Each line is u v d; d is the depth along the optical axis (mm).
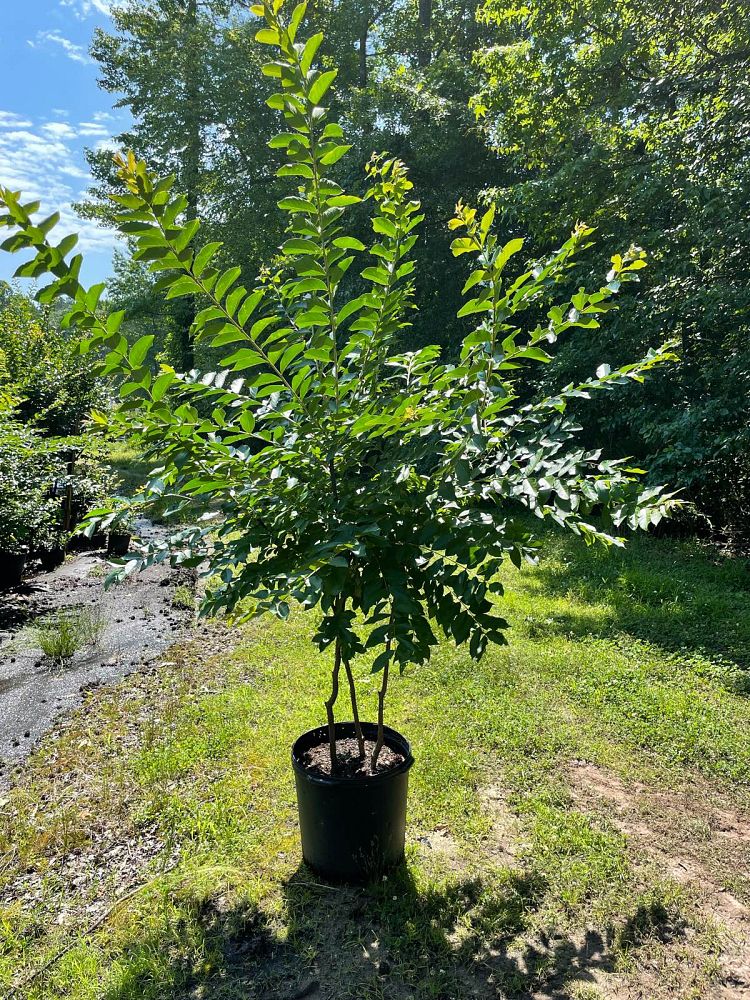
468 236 2039
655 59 8914
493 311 1972
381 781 2490
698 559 7316
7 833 2992
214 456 2010
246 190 15742
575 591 6219
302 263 1721
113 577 1903
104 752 3629
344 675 4469
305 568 1788
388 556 2105
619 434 9305
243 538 2035
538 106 9297
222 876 2666
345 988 2186
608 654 4742
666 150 7562
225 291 1619
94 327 1518
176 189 16547
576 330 8664
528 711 3936
